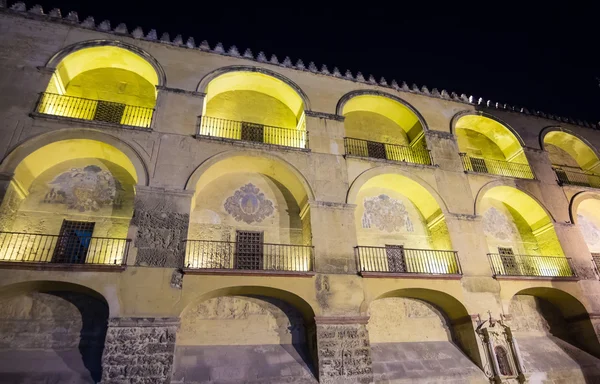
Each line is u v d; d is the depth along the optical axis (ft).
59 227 50.14
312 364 48.29
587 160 88.28
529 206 73.87
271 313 51.93
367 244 62.80
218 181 59.98
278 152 58.13
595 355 61.77
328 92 68.49
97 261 49.01
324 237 53.72
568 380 56.90
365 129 74.95
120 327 40.83
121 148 50.67
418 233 66.49
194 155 53.31
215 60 63.41
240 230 57.26
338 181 59.06
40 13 57.41
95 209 52.54
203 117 63.05
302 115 66.18
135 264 44.16
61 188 52.49
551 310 67.92
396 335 56.49
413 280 54.70
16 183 46.88
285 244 54.44
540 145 80.59
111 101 61.52
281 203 61.41
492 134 83.41
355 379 46.24
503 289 59.16
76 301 45.65
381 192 68.64
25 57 53.57
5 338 41.81
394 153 73.20
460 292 56.39
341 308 49.47
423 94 76.74
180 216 48.62
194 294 44.57
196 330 47.88
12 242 46.65
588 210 81.76
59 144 50.14
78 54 57.36
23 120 48.70
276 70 66.95
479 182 68.80
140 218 46.93
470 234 62.54
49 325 43.80
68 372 40.81
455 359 54.75
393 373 50.03
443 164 68.54
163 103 56.39
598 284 66.39
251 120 67.97
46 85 52.47
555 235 69.97
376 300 58.29
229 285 46.37
